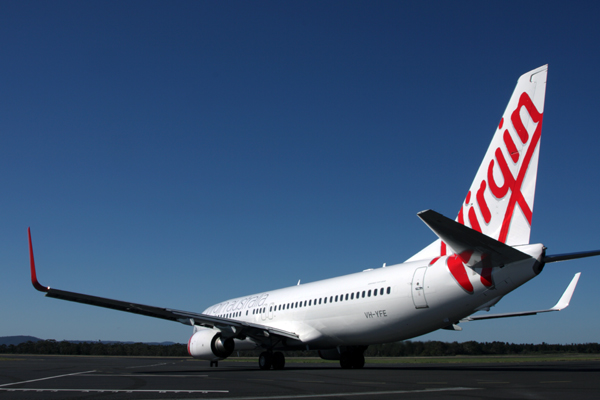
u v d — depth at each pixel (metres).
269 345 21.52
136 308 17.53
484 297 13.83
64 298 15.97
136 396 9.01
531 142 13.70
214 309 29.92
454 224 11.02
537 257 12.55
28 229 15.02
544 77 13.73
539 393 8.47
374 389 9.66
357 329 18.00
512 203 13.86
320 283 20.84
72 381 13.27
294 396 8.55
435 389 9.43
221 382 12.12
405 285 16.05
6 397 9.09
